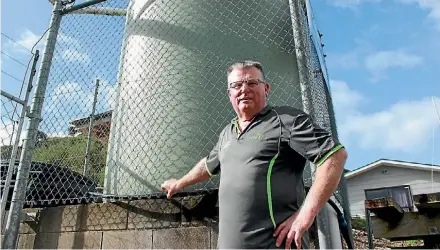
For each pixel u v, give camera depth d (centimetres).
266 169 149
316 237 203
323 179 138
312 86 251
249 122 167
